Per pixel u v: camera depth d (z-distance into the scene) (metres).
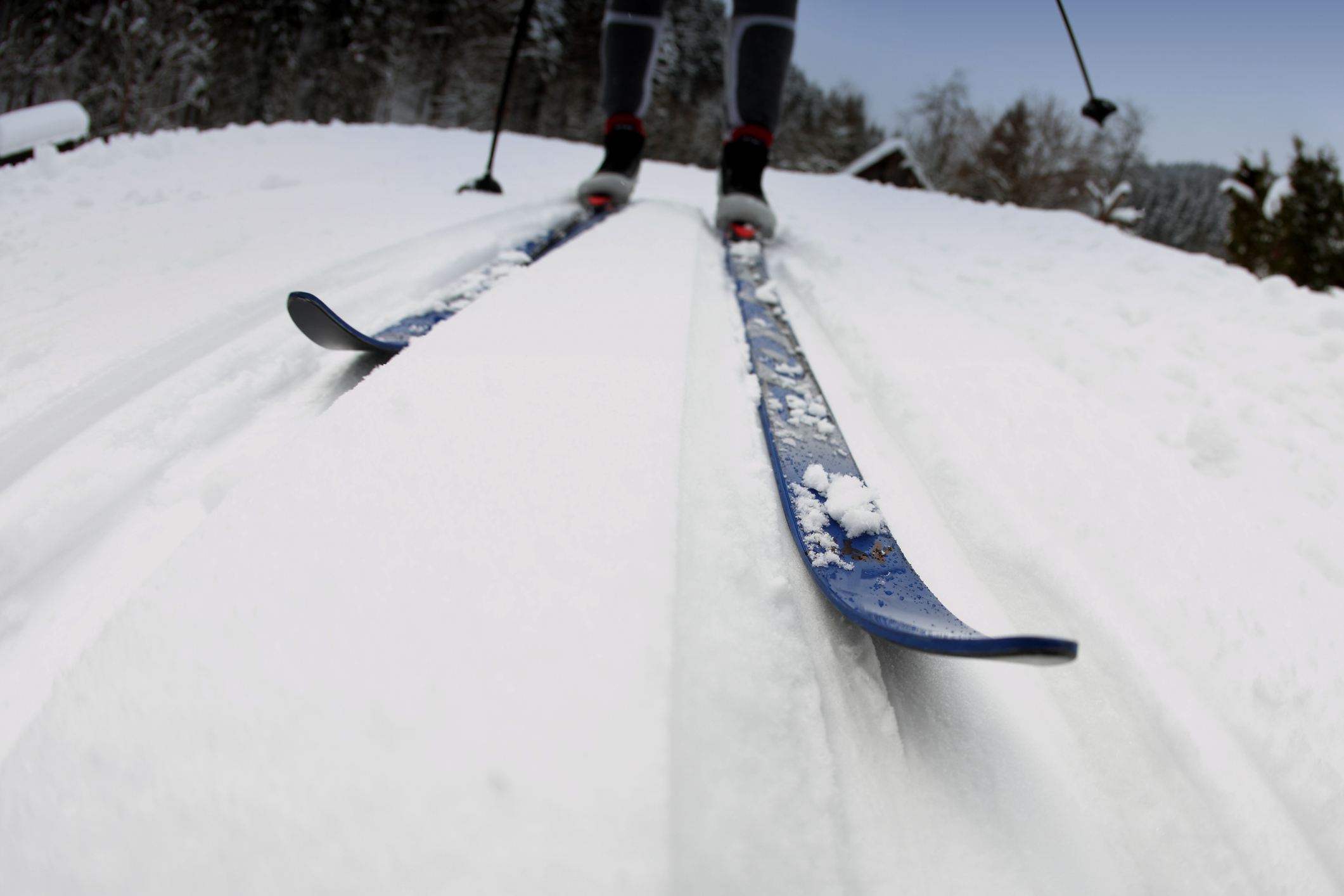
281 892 0.40
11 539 0.80
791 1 2.50
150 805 0.44
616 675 0.51
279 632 0.55
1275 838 0.59
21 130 3.77
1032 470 1.06
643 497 0.71
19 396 0.99
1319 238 9.87
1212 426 1.22
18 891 0.42
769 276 2.00
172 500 0.90
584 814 0.42
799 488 0.94
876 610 0.71
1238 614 0.79
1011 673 0.76
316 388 1.18
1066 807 0.63
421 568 0.60
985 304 2.04
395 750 0.46
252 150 3.50
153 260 1.66
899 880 0.55
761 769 0.54
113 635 0.55
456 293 1.61
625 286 1.42
